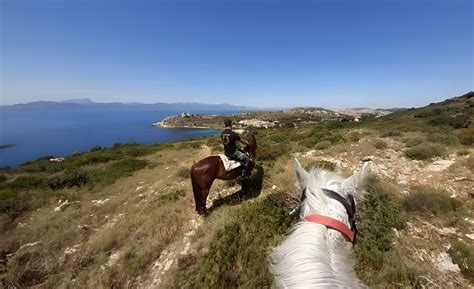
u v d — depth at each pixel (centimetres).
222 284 367
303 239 134
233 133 599
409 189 593
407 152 857
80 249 550
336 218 155
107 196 898
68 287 451
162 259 476
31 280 477
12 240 600
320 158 885
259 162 855
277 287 121
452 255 356
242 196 645
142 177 1063
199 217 591
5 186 1095
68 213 737
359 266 346
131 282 439
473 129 1189
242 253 404
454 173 657
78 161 1648
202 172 575
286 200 523
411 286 314
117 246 537
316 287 102
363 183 188
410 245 388
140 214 647
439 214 461
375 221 426
